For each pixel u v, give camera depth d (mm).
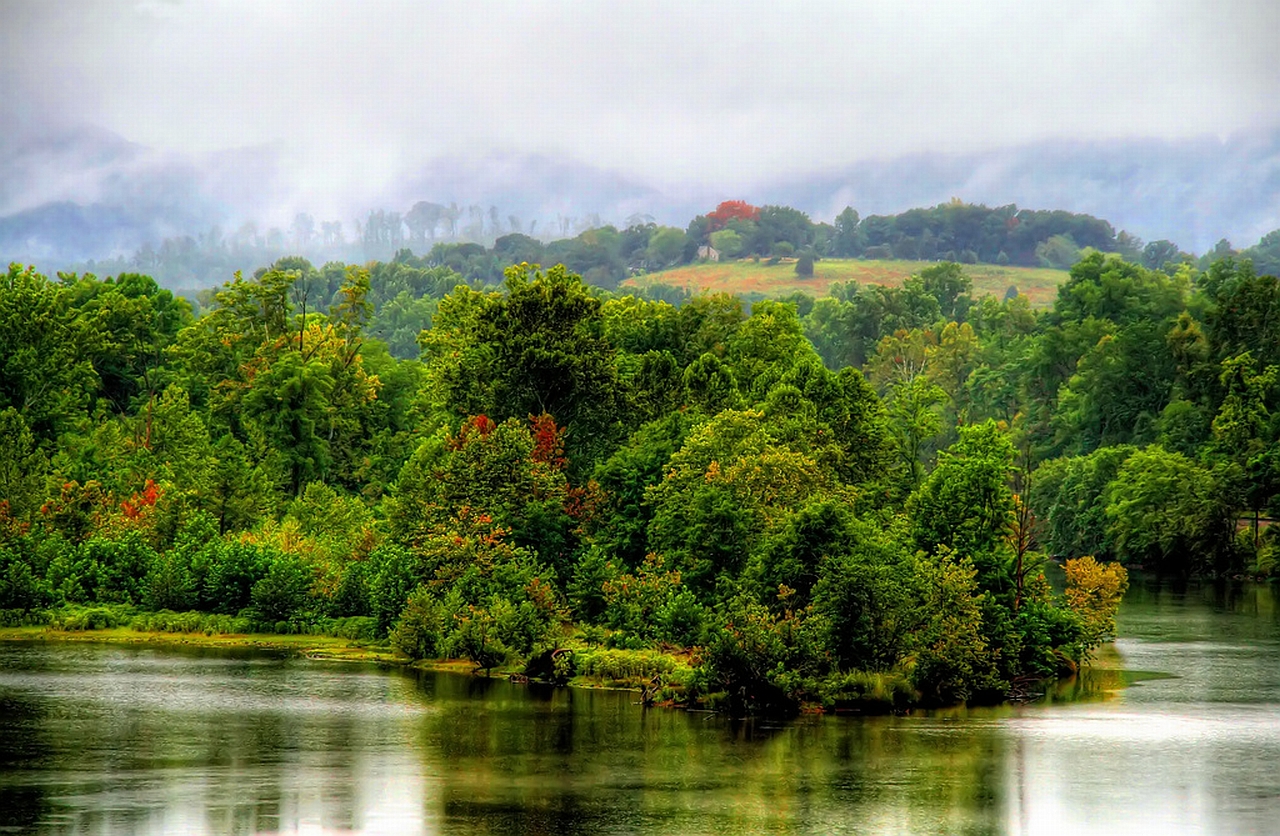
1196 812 65875
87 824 61656
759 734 83000
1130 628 146375
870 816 64500
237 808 64500
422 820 63031
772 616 95375
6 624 125500
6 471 143125
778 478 123000
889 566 97625
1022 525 113875
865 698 91812
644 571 116062
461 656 111062
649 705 91812
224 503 144125
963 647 95562
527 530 125312
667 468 131500
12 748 76500
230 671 103938
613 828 62125
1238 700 98250
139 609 128500
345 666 107188
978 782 71312
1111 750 79500
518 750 77312
